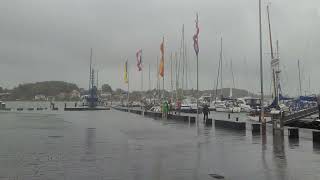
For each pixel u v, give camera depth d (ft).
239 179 36.88
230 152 56.85
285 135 84.48
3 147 62.80
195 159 49.67
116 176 38.22
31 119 161.99
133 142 70.95
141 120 157.58
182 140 74.90
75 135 85.76
